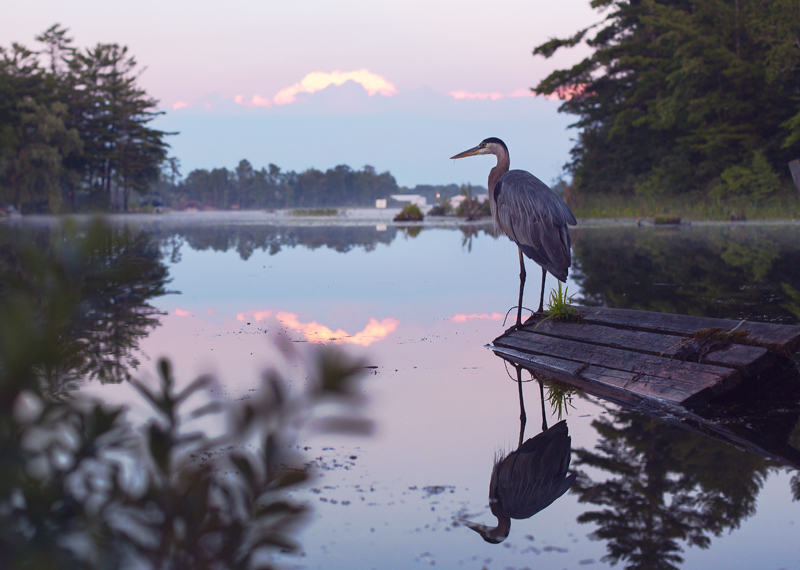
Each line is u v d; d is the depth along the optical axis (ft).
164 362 3.15
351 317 24.04
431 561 6.42
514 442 10.52
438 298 29.12
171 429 3.08
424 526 7.29
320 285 33.65
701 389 12.85
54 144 190.39
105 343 18.61
